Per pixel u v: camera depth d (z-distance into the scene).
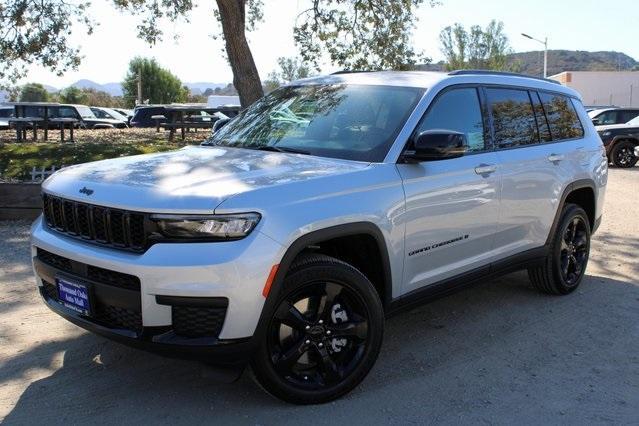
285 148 4.23
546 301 5.52
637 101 53.72
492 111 4.77
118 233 3.26
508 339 4.62
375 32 18.50
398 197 3.78
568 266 5.68
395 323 4.92
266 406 3.50
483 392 3.77
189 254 3.03
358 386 3.78
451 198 4.16
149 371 3.90
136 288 3.12
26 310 4.90
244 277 3.04
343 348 3.61
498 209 4.61
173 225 3.07
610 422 3.45
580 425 3.42
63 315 3.53
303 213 3.29
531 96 5.30
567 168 5.41
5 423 3.28
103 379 3.79
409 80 4.52
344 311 3.59
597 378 4.00
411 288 4.03
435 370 4.06
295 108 4.69
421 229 3.98
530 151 5.01
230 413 3.42
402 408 3.54
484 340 4.60
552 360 4.26
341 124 4.27
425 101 4.21
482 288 5.88
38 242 3.66
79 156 12.98
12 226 7.75
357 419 3.40
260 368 3.29
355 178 3.62
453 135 3.83
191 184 3.30
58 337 4.39
